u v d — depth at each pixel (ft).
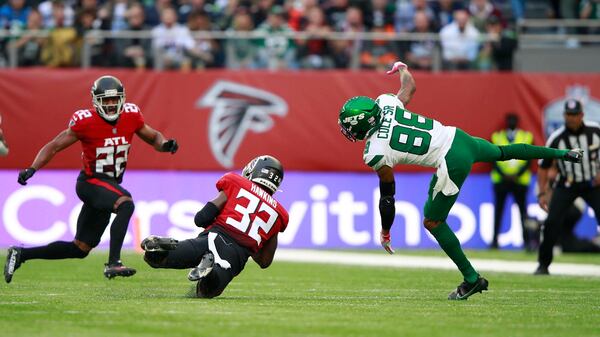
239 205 102.99
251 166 106.32
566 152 105.91
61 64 214.90
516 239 213.05
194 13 222.48
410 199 213.46
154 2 234.17
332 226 212.64
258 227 103.24
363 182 213.87
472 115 215.51
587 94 215.72
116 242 109.70
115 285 124.57
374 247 212.84
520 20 241.96
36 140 209.97
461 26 223.92
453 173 103.04
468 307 98.99
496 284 133.59
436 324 83.71
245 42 216.74
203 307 93.86
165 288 120.16
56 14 218.38
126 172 209.87
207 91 213.25
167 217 210.38
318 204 212.64
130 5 233.55
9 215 207.41
